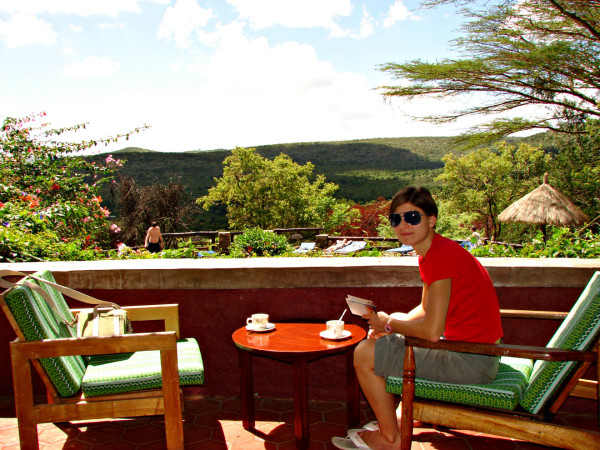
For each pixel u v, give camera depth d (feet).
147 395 8.17
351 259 11.85
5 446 9.05
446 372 7.64
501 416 7.22
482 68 22.30
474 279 7.59
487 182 88.69
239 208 116.78
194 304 11.46
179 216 56.34
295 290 11.25
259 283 11.21
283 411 10.66
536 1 20.65
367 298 11.05
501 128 24.50
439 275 7.50
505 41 21.56
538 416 7.25
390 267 10.88
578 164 46.50
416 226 7.88
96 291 11.54
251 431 9.70
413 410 7.68
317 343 8.98
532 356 6.78
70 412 8.04
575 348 7.01
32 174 28.86
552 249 14.71
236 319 11.42
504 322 10.74
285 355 8.52
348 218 87.81
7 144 28.81
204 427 9.89
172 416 8.18
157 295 11.50
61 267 11.71
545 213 34.12
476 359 7.60
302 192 116.47
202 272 11.28
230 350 11.48
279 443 9.16
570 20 21.25
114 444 9.23
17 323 7.78
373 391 8.21
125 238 53.36
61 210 21.42
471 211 89.04
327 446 8.97
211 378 11.58
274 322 10.88
